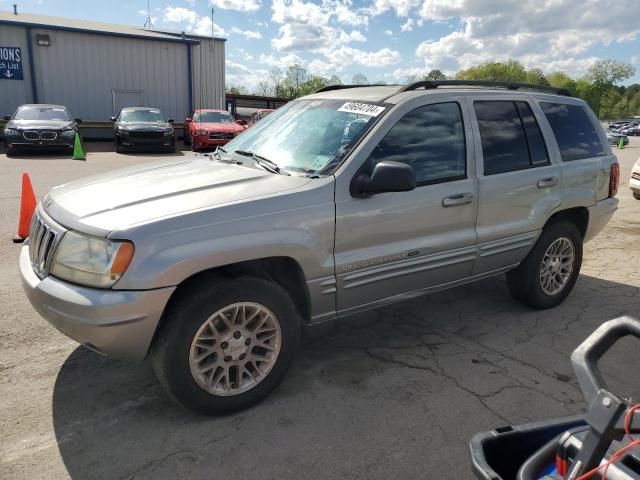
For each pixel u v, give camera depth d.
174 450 2.79
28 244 3.45
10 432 2.89
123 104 24.08
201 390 2.96
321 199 3.22
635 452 1.62
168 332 2.84
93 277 2.74
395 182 3.19
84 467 2.64
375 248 3.50
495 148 4.18
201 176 3.46
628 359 3.91
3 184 10.84
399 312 4.71
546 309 4.84
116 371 3.56
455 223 3.90
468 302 4.98
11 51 21.72
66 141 16.64
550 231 4.61
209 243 2.84
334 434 2.95
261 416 3.11
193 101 25.67
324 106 4.02
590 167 4.86
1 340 3.93
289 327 3.22
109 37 23.09
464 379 3.58
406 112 3.67
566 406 3.29
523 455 1.88
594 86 99.44
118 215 2.86
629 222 8.77
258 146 3.97
